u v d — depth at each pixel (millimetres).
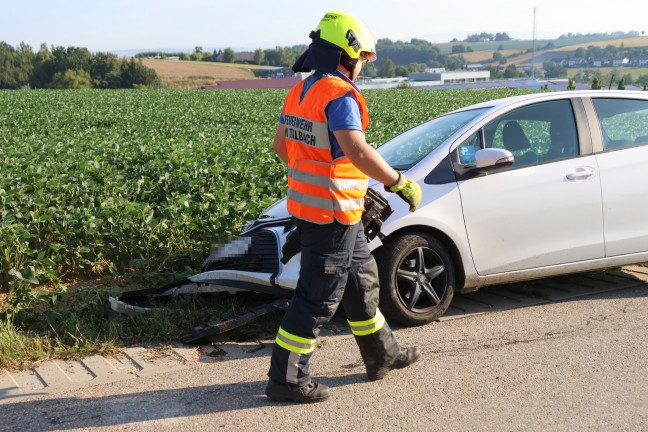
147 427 3547
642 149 5793
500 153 5027
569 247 5500
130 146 13414
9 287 6219
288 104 3771
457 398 3844
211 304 5492
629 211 5668
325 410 3732
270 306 4922
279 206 5574
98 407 3779
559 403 3752
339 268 3682
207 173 9102
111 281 6445
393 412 3689
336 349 4664
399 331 5004
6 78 122875
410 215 4949
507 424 3523
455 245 5152
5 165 9836
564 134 5621
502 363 4336
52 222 6949
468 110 5867
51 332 5008
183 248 7000
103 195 8430
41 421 3615
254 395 3934
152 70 121000
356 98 3506
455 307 5555
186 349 4715
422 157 5293
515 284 6129
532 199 5344
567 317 5207
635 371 4156
